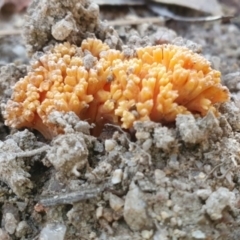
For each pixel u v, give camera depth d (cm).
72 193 13
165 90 13
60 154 13
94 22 17
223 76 19
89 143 14
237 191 14
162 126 14
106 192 13
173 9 27
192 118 13
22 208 14
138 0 27
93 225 14
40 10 17
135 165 13
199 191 13
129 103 13
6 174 14
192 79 13
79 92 14
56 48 16
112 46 17
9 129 17
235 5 29
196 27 26
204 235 13
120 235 13
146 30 24
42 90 14
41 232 14
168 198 13
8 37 25
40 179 14
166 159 13
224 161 14
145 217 13
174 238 13
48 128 15
